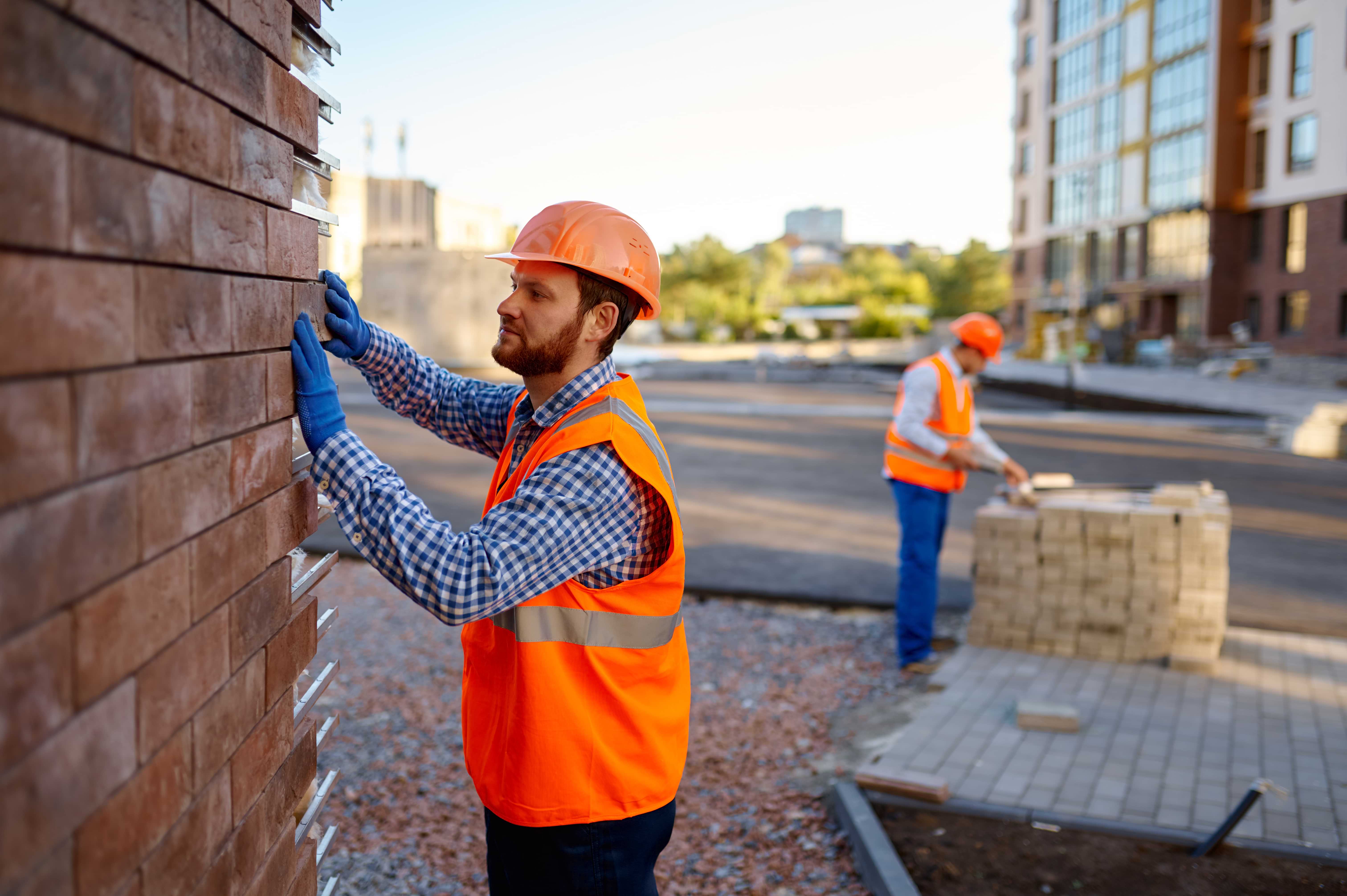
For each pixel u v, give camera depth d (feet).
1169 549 16.94
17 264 2.84
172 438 3.90
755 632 19.52
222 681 4.47
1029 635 17.80
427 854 11.19
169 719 3.91
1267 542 27.76
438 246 138.62
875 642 18.95
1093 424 59.98
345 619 20.02
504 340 6.29
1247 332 121.08
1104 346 129.39
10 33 2.77
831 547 26.50
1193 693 15.76
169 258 3.84
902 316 212.23
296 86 5.34
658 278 6.54
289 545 5.39
